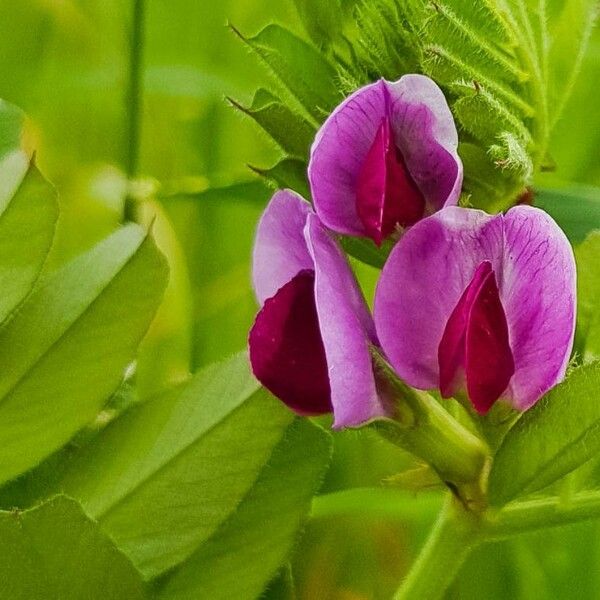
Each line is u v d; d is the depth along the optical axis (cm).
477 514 20
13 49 33
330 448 19
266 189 26
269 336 19
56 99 33
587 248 20
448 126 19
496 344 18
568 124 30
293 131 20
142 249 19
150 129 33
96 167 31
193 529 19
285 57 20
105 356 19
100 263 19
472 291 18
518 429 19
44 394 19
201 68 33
